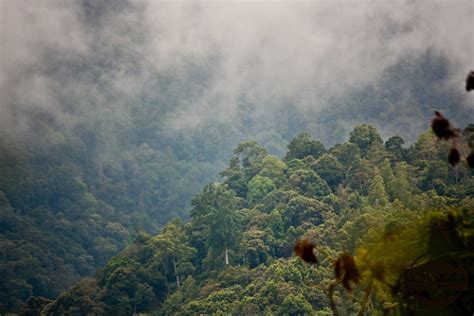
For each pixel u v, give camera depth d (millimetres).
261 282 66938
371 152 88688
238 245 76875
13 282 130625
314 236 68312
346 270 6602
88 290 83062
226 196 81188
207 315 65438
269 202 84438
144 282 81812
